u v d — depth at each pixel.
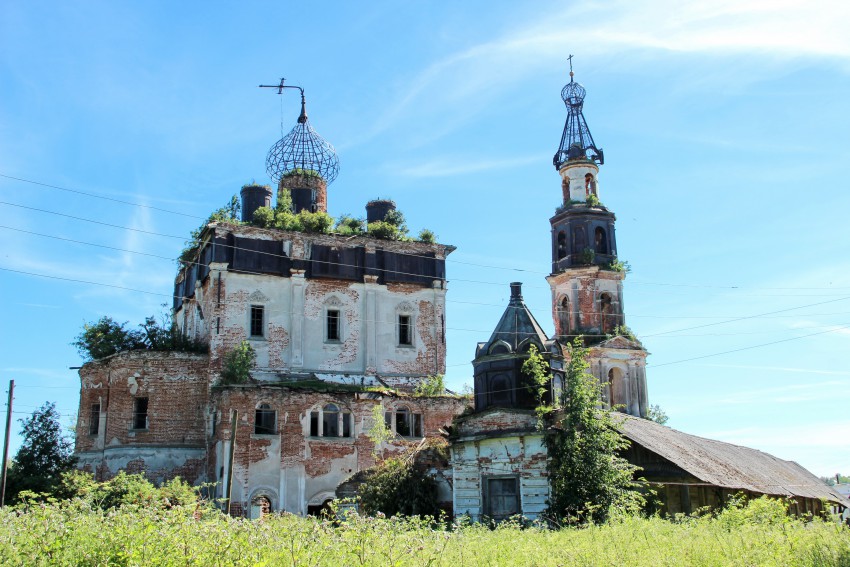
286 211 46.16
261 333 43.38
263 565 11.35
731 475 32.59
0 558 11.58
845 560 13.01
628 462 29.03
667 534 17.45
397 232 47.91
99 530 12.53
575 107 55.56
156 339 44.06
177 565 11.50
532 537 17.33
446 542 13.93
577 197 53.41
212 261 42.88
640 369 50.19
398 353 46.19
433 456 31.42
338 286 45.59
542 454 28.19
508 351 31.02
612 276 51.38
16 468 38.25
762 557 13.38
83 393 42.47
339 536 13.44
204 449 40.69
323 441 39.81
